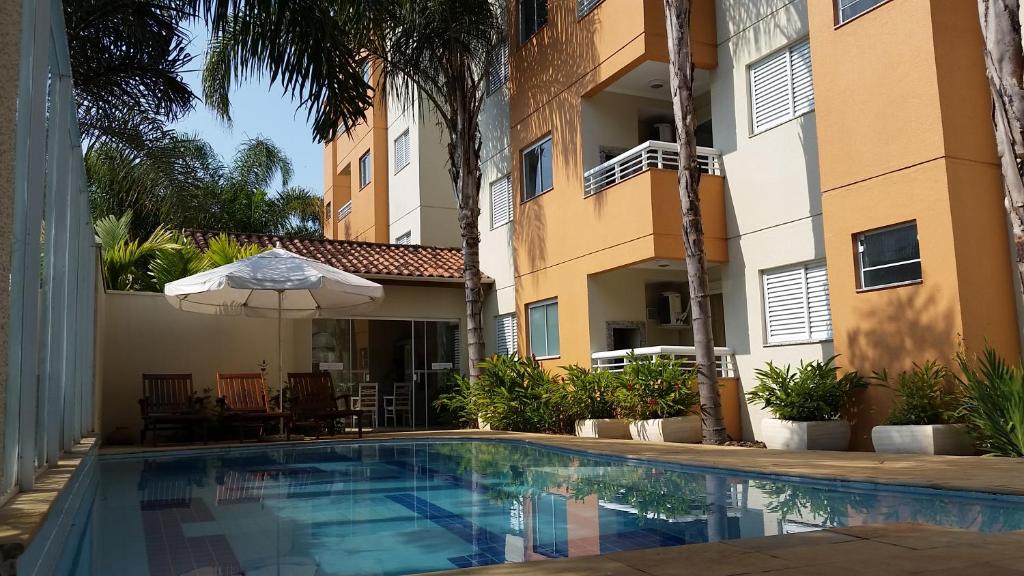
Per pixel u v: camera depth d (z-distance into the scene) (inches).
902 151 410.9
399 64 657.0
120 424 565.3
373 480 333.7
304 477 350.0
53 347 251.4
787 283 506.0
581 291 627.2
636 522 217.9
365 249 786.2
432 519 233.8
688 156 471.8
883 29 423.8
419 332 748.6
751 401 493.7
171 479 348.8
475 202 680.4
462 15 639.8
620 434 535.2
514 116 737.0
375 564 175.3
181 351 594.9
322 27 376.2
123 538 211.8
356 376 708.0
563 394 568.1
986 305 385.4
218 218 523.8
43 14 190.4
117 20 428.1
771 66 525.7
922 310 398.0
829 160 453.7
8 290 144.0
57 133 235.5
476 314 669.9
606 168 620.1
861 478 261.4
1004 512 208.7
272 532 217.5
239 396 554.6
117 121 460.1
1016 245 320.5
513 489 297.0
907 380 392.8
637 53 561.0
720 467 322.0
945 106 393.4
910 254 410.3
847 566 140.3
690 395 512.7
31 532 137.1
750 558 149.1
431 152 918.4
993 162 402.3
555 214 668.1
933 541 160.7
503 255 762.8
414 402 733.9
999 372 341.1
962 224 386.6
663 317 641.0
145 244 658.2
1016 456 323.0
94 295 472.1
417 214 907.4
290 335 648.4
